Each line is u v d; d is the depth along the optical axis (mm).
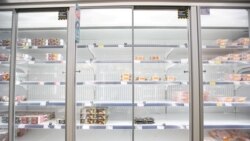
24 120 2715
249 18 2807
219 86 3301
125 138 3105
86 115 2775
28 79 3301
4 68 3096
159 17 2967
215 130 3102
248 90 3164
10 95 2627
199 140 2514
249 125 2617
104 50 3299
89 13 2869
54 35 3260
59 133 3316
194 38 2594
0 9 2662
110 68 3285
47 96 3320
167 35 3236
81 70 3264
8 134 2600
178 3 2629
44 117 2871
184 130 3318
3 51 3006
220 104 2639
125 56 3326
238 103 2652
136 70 3297
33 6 2652
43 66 3328
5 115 2939
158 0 2635
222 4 2635
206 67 3295
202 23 2951
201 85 2547
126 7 2639
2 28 2922
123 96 3268
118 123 2785
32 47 2783
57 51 3279
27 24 2939
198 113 2531
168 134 3234
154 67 3305
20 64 3160
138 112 3320
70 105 2547
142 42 3369
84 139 3080
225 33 3166
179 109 3371
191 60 2580
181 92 2832
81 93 3266
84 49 3301
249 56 2742
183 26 2830
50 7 2650
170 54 3338
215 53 3322
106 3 2631
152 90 3279
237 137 2820
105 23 2986
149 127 2604
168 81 2719
